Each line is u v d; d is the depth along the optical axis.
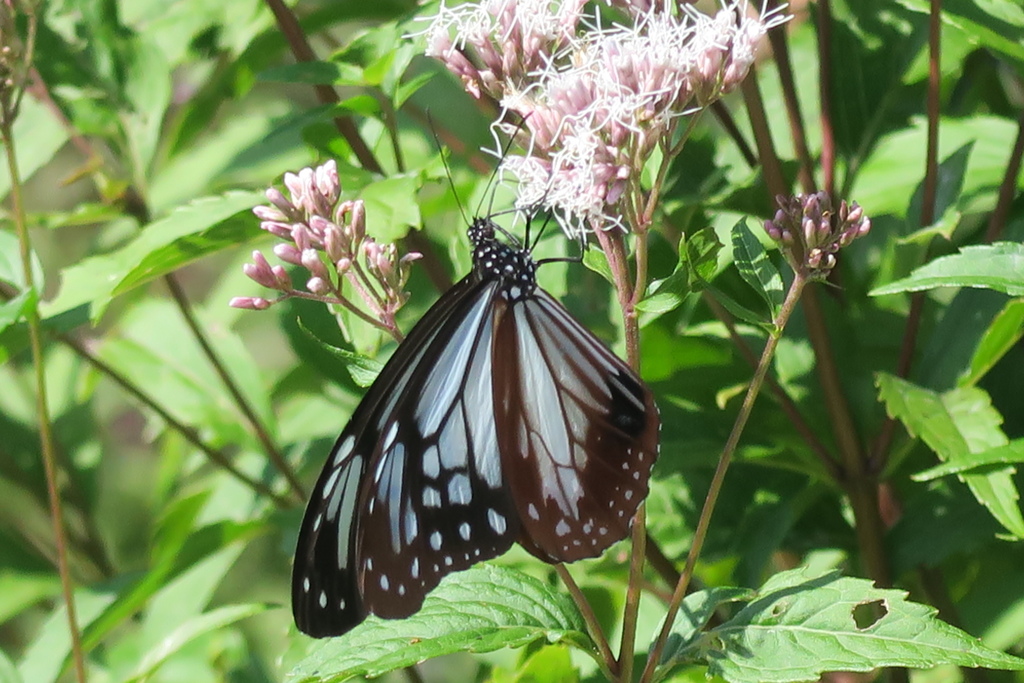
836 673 0.74
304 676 0.65
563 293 0.74
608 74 0.65
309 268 0.67
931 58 0.71
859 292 0.77
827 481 0.72
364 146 0.74
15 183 0.72
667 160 0.66
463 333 0.66
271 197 0.67
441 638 0.66
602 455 0.66
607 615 0.75
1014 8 0.71
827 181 0.75
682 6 0.66
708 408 0.74
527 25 0.67
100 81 0.78
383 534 0.66
